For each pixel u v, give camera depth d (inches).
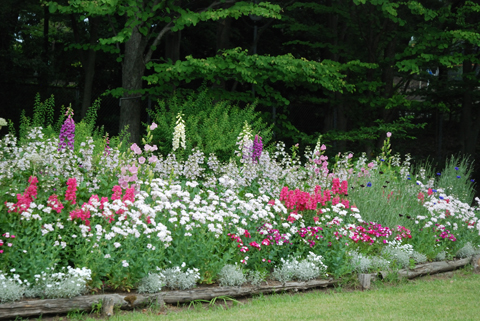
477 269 342.6
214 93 521.7
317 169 372.2
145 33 470.6
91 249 220.5
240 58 490.6
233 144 447.2
